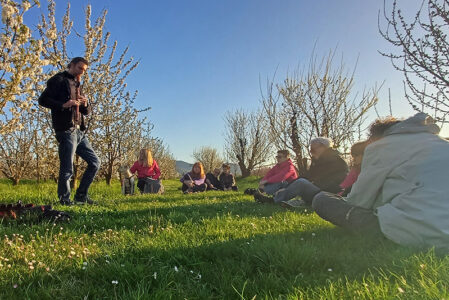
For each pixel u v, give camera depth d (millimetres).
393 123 3432
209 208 5871
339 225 3465
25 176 17328
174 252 2770
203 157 50688
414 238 2645
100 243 3162
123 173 11117
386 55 6562
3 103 6273
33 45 6266
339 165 6457
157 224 4195
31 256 2539
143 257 2713
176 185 24641
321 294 1853
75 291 1966
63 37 11953
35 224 3969
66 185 6145
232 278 2184
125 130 17000
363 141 5516
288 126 13766
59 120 6016
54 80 5922
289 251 2590
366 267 2357
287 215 4875
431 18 5898
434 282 1937
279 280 2145
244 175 34625
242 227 3920
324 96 13375
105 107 14359
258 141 33094
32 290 1975
